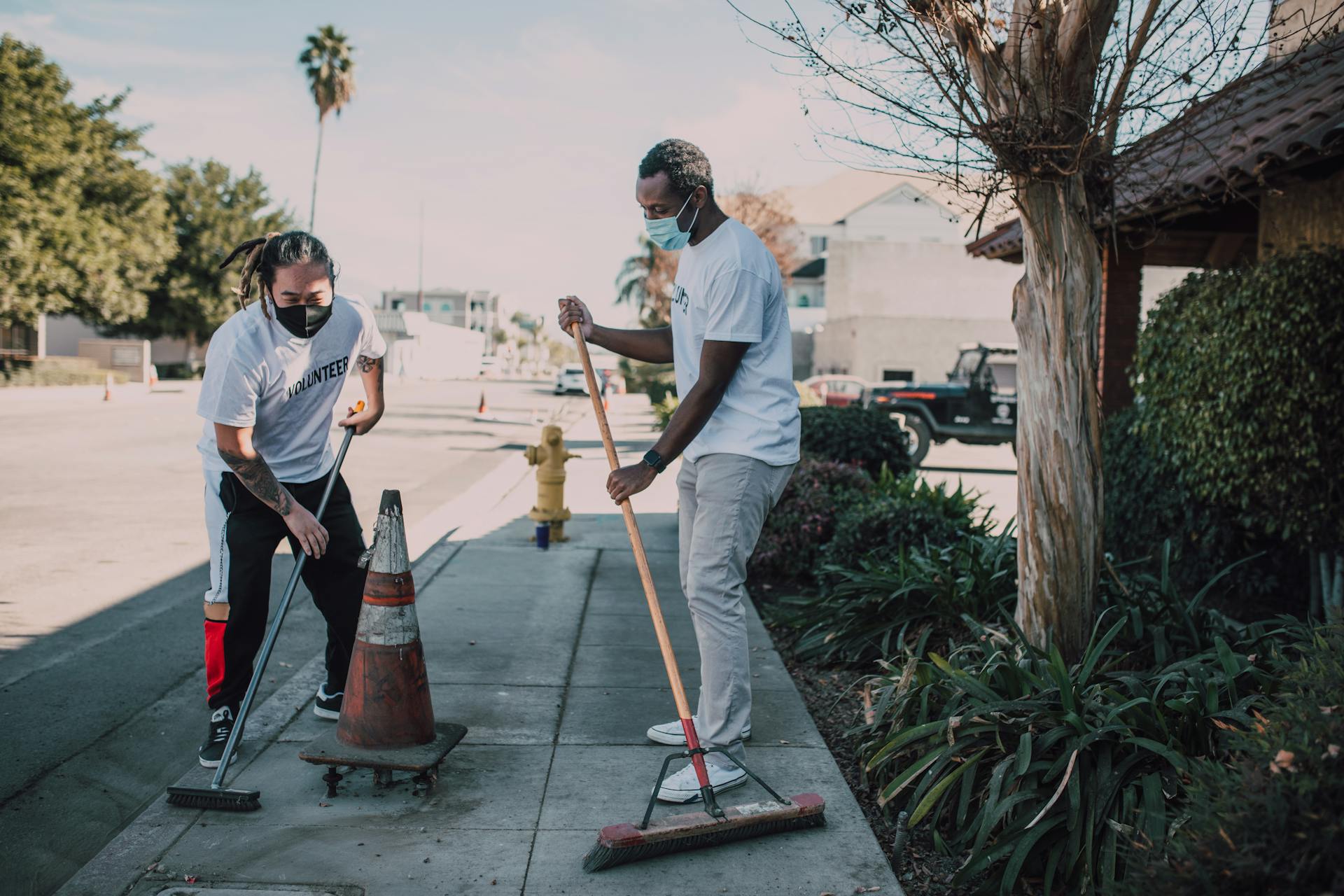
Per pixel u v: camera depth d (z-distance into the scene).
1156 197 4.68
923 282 46.03
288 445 3.50
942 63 3.30
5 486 10.49
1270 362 5.32
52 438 15.52
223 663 3.41
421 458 14.45
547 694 4.19
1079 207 3.51
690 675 4.49
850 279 45.81
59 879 2.87
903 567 4.61
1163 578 3.99
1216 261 9.50
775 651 4.87
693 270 3.30
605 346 3.85
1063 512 3.51
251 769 3.39
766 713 3.96
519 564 6.96
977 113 3.33
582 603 5.84
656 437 18.97
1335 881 1.67
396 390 40.03
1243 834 1.80
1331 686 2.13
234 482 3.40
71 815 3.30
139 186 33.78
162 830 2.95
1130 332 8.84
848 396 22.83
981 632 3.76
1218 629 3.82
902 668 3.81
